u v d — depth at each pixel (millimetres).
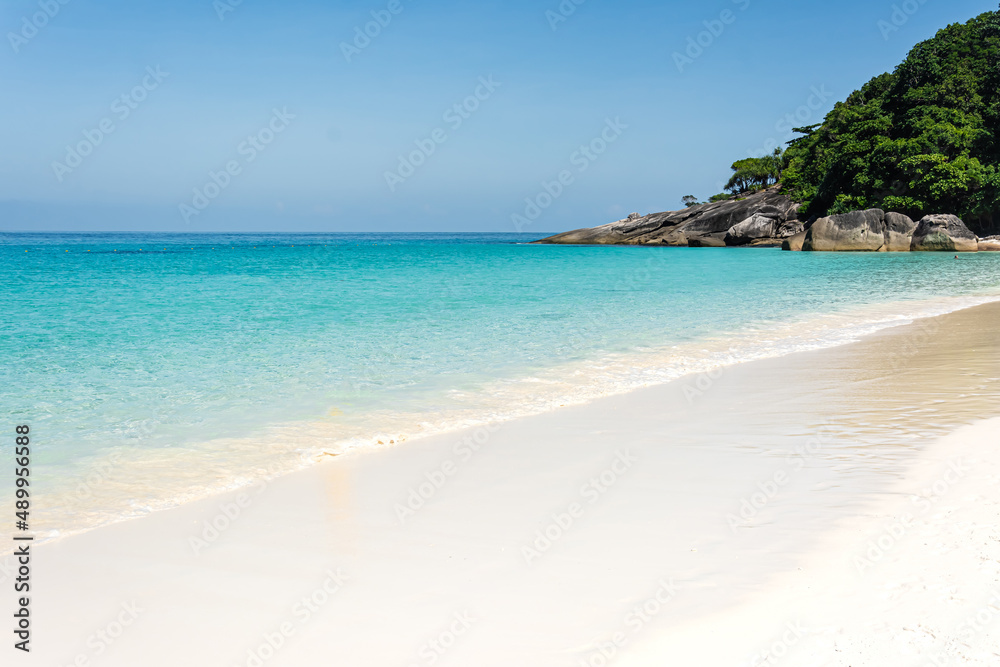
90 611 3342
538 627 3010
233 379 9273
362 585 3500
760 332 13234
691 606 3105
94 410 7680
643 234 83500
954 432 5898
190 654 2934
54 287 25422
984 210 51531
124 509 4777
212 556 3936
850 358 10211
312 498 4883
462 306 18391
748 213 72188
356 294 22266
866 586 3150
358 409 7609
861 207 55250
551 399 7977
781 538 3805
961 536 3580
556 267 39156
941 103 61219
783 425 6520
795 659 2635
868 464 5113
